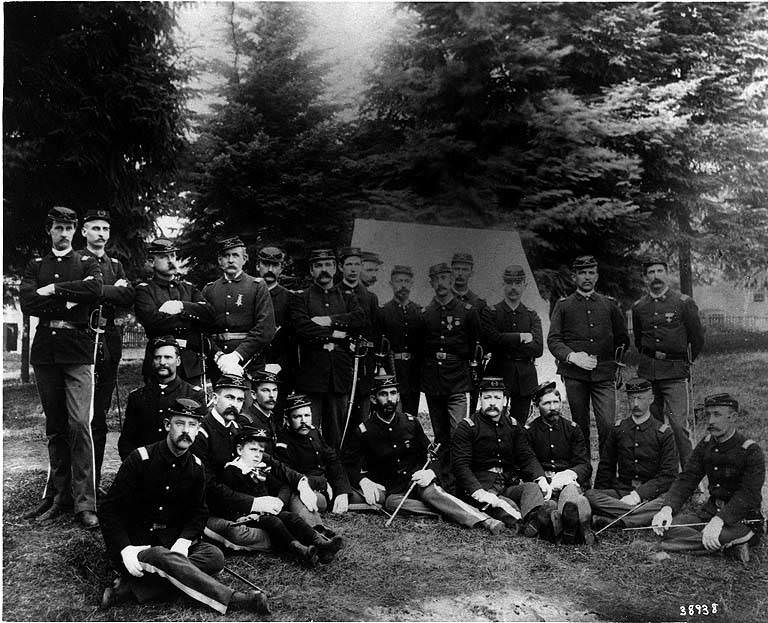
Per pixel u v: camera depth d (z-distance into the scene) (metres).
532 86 7.41
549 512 4.61
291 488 4.56
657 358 5.51
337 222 7.13
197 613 3.58
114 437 6.26
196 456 4.11
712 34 7.74
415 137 7.24
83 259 4.51
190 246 6.93
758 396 5.79
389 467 5.17
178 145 7.41
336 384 5.38
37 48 6.98
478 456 5.11
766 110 7.77
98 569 3.89
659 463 5.00
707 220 7.36
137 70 7.15
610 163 7.07
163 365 4.42
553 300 7.42
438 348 5.69
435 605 3.78
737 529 4.46
